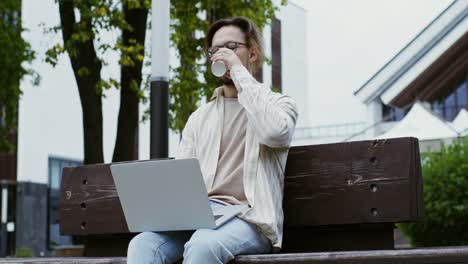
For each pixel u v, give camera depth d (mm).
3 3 13258
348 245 2902
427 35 12000
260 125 2588
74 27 9258
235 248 2465
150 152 5293
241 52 2904
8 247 20500
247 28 2957
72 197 3541
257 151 2676
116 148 9398
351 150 2865
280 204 2727
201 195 2410
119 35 10195
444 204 6262
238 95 2686
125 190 2555
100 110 9406
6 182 20531
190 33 10680
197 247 2357
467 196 6246
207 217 2436
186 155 2922
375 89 13695
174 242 2625
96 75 9430
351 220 2822
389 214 2746
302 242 2994
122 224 3363
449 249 2195
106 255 3539
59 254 9430
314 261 2318
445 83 13195
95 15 9062
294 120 2715
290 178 2973
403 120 11016
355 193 2828
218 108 2912
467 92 13305
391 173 2766
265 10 10828
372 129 14031
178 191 2447
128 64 9328
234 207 2598
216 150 2826
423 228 6422
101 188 3455
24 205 20656
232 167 2781
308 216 2914
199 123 2912
